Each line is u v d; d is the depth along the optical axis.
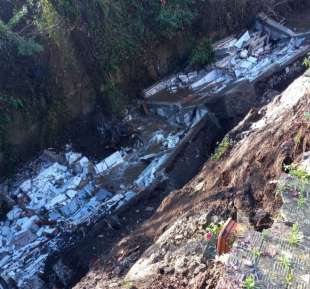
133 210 10.93
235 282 4.84
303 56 14.98
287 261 4.96
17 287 9.76
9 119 12.01
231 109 13.27
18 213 11.52
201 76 15.10
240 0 16.22
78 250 10.05
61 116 13.17
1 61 11.77
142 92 14.66
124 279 7.46
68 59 12.81
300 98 9.08
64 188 12.07
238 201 7.41
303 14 17.62
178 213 8.73
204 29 15.86
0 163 12.28
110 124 13.60
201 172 10.18
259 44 15.99
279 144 7.94
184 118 13.53
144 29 14.43
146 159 12.65
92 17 12.95
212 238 6.90
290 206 5.85
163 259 7.24
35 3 12.34
